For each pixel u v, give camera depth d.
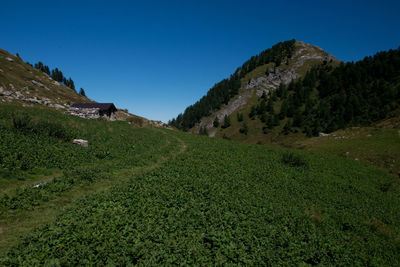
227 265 8.43
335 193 20.59
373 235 13.59
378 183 27.66
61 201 12.78
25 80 85.25
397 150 42.53
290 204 16.41
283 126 191.25
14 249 8.21
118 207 12.19
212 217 12.05
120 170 20.31
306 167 29.69
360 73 187.75
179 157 27.77
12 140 19.12
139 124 68.25
